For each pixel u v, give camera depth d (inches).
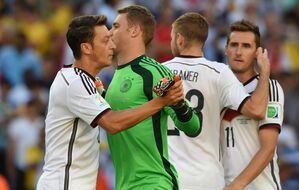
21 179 1603.1
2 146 1610.5
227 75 850.1
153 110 751.7
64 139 786.2
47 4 2058.3
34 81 1772.9
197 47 867.4
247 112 836.6
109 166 1507.1
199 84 854.5
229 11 2052.2
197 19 866.1
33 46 1931.6
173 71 864.9
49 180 783.7
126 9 815.1
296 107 1822.1
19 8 2015.3
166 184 780.6
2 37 1897.1
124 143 792.3
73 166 784.9
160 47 1756.9
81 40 788.0
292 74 1908.2
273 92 863.7
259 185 868.0
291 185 1557.6
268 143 851.4
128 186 792.3
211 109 853.8
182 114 774.5
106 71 1688.0
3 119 1626.5
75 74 783.7
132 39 808.3
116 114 761.6
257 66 927.7
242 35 871.7
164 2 1893.5
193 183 845.8
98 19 792.3
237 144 868.6
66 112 784.3
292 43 2142.0
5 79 1840.6
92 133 794.2
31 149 1612.9
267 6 2233.0
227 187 832.3
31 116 1636.3
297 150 1683.1
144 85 786.2
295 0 2278.5
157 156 784.3
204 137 853.2
